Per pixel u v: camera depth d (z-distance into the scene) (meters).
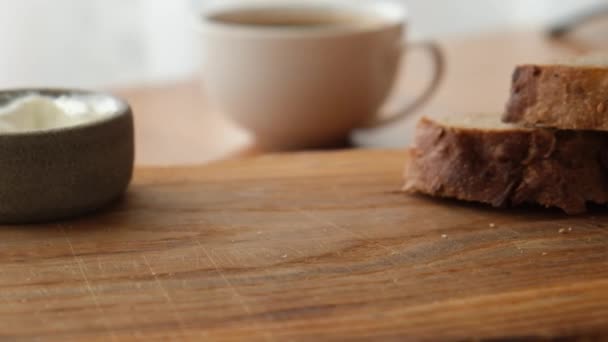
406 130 0.57
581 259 0.38
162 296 0.36
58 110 0.43
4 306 0.35
